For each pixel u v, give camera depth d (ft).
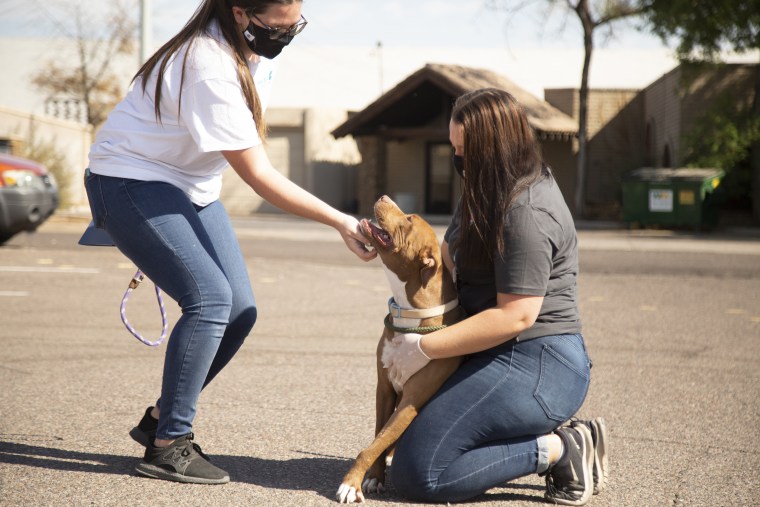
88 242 11.29
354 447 12.56
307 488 10.64
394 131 79.51
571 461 10.22
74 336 20.75
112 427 13.24
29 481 10.60
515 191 9.96
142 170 10.54
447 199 84.28
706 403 15.47
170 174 10.73
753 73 70.74
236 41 10.25
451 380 10.34
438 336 9.99
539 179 10.19
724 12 66.90
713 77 71.26
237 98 10.15
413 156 85.05
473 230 10.19
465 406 10.05
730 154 66.95
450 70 78.95
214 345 10.70
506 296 9.96
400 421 10.17
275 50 10.33
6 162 37.24
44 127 67.77
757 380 17.37
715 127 68.23
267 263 37.47
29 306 24.84
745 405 15.35
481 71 84.94
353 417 14.21
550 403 10.12
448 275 10.59
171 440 10.78
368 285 31.42
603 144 85.40
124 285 29.40
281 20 10.02
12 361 17.84
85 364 17.76
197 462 10.75
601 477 10.61
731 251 45.80
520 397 10.04
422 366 10.14
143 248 10.52
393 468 10.26
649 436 13.35
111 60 100.37
